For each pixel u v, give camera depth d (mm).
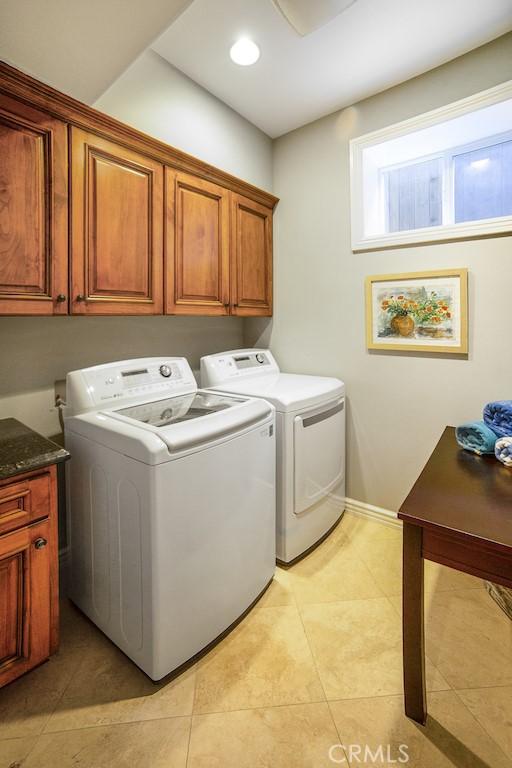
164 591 1265
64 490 1896
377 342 2293
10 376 1665
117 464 1328
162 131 2006
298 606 1686
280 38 1803
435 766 1057
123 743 1123
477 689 1280
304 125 2539
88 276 1551
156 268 1817
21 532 1247
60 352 1823
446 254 2037
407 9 1630
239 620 1604
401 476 2295
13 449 1314
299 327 2646
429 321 2104
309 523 2055
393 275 2199
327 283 2488
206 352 2613
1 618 1226
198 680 1328
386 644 1481
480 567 988
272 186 2723
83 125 1497
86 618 1616
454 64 1938
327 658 1418
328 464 2178
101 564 1466
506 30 1761
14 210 1329
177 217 1912
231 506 1495
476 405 2014
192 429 1342
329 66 1992
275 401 1860
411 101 2086
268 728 1166
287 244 2664
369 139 2225
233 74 2076
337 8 1324
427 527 1011
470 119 1947
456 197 2248
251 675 1348
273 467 1787
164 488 1233
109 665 1385
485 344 1963
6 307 1323
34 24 1205
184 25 1729
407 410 2240
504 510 1062
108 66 1418
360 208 2299
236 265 2326
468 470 1361
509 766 1055
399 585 1824
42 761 1074
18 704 1238
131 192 1694
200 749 1108
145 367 1861
